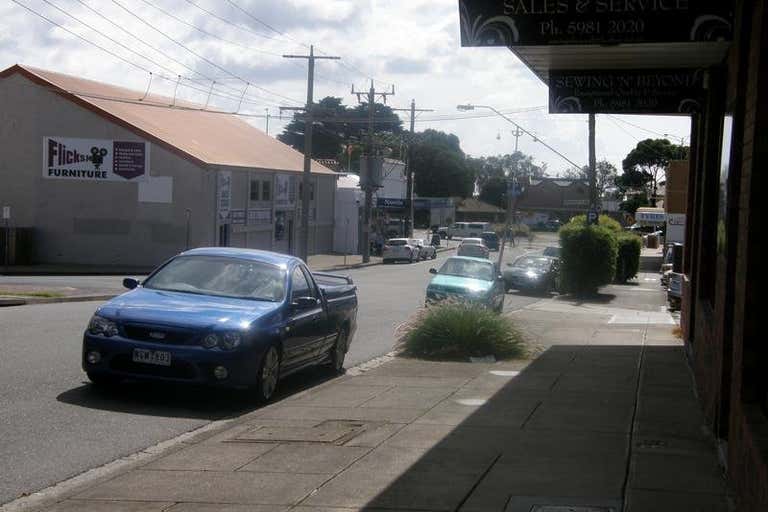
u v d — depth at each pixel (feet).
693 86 41.16
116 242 152.66
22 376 37.47
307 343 38.88
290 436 28.66
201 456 25.91
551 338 61.98
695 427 30.14
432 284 78.33
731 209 25.05
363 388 38.83
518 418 31.76
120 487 22.67
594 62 39.86
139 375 33.04
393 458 25.66
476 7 27.53
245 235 168.45
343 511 20.63
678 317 84.58
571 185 373.20
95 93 159.02
